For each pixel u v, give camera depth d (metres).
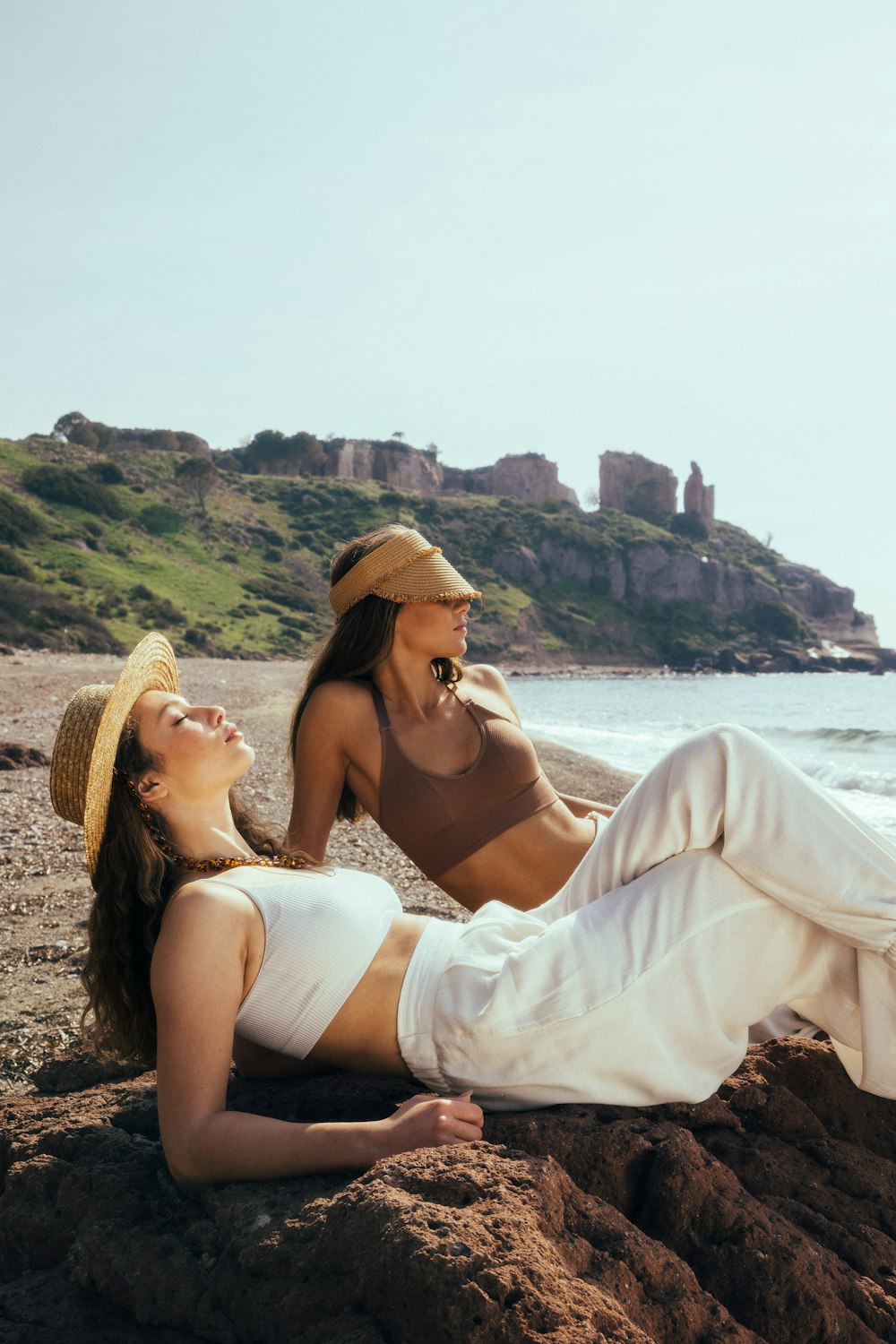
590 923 2.24
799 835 2.12
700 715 41.03
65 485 98.00
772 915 2.21
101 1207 2.13
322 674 3.21
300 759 3.15
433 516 130.38
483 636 111.00
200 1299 1.84
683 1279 1.79
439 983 2.25
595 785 14.30
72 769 2.35
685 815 2.21
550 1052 2.17
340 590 3.17
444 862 3.05
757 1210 1.97
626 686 82.69
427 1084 2.30
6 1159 2.39
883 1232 2.10
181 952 2.06
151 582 87.56
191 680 41.38
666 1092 2.21
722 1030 2.24
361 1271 1.63
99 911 2.39
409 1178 1.78
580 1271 1.70
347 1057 2.29
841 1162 2.23
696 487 163.50
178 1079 2.01
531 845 3.04
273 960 2.16
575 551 131.62
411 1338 1.55
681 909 2.20
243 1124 1.97
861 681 103.06
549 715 40.59
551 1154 2.03
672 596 133.50
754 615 135.75
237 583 95.31
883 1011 2.20
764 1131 2.34
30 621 64.81
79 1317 1.95
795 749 23.94
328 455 152.75
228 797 2.66
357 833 8.30
